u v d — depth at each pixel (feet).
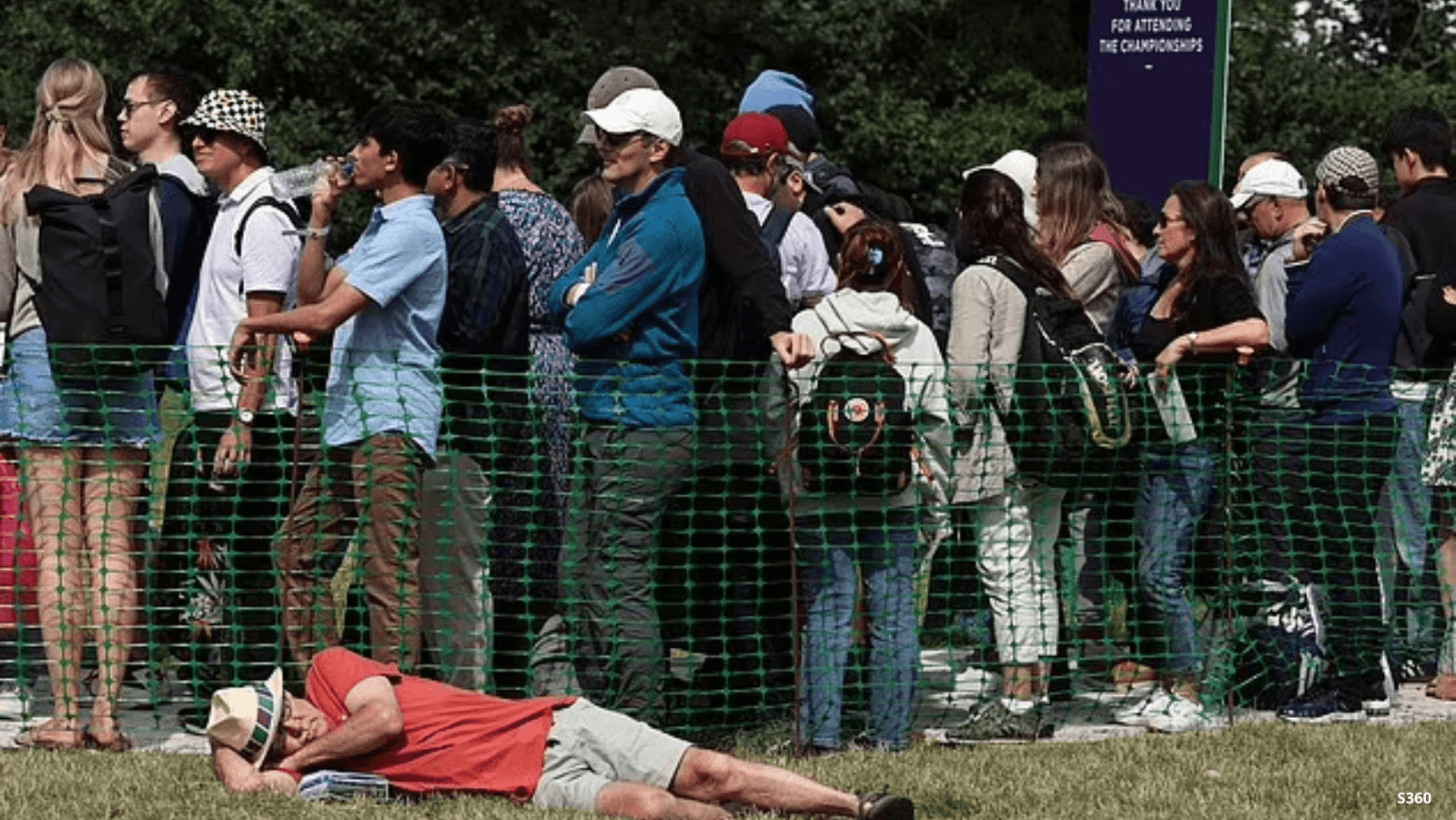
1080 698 34.68
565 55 108.47
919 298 32.35
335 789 25.95
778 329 29.04
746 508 30.81
